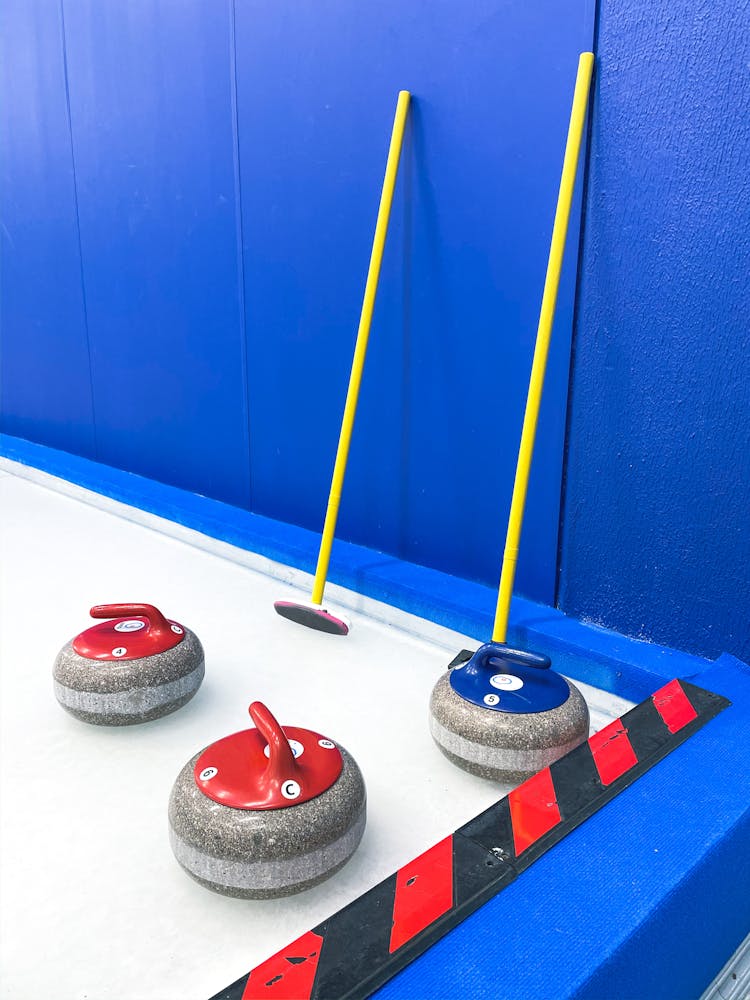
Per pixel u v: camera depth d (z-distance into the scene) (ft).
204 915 2.92
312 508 6.55
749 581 4.11
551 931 2.40
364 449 5.97
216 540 6.96
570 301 4.48
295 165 5.85
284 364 6.40
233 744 3.19
